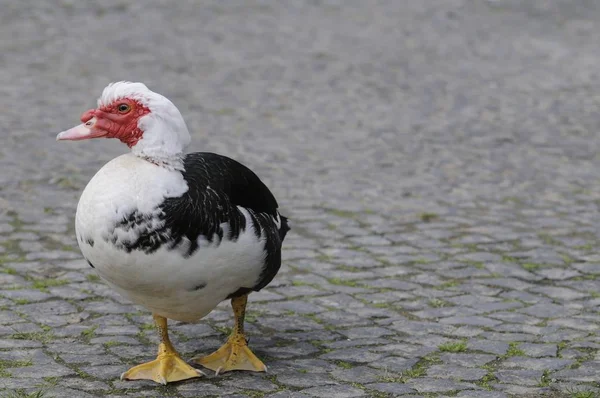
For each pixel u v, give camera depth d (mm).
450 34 27406
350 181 14406
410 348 8500
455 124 18094
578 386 7648
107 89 7074
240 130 17125
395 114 18750
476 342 8656
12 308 9195
